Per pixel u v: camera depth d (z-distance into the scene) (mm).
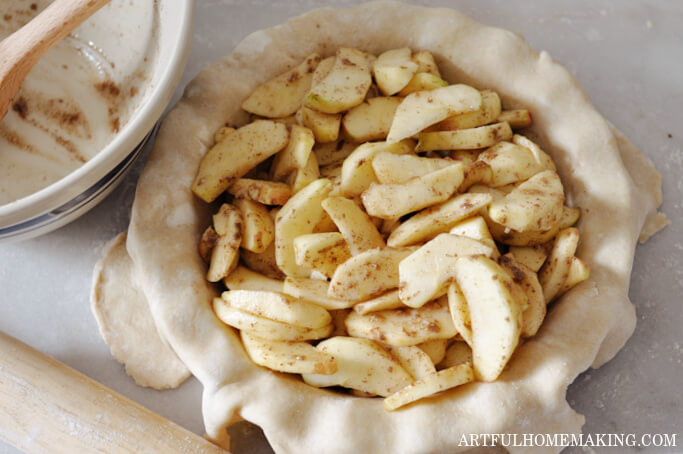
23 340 820
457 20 843
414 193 763
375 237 771
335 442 733
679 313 828
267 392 743
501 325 728
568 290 782
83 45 857
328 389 763
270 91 821
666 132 888
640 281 836
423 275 742
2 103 777
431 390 729
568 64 913
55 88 846
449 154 817
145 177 790
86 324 826
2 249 845
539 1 930
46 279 839
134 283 821
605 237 793
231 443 793
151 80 835
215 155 793
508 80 830
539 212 763
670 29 925
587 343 757
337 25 846
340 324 769
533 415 741
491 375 737
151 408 803
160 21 828
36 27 765
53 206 736
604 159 810
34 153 827
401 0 925
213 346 752
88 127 841
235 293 754
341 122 811
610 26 925
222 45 912
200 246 782
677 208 860
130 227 783
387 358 746
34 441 757
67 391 768
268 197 776
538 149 802
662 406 805
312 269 765
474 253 743
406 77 805
